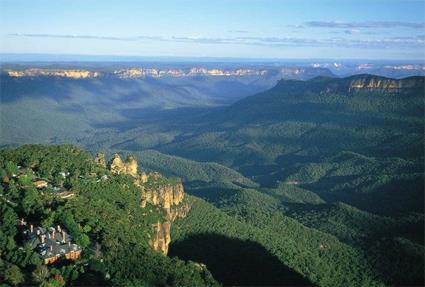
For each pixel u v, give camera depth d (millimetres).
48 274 183875
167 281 198750
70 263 195125
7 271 179250
